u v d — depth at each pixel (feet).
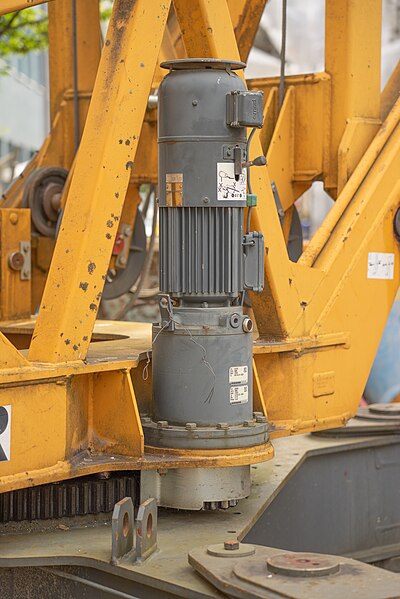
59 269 13.47
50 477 13.17
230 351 14.20
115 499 14.80
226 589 11.44
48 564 13.07
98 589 12.89
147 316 32.04
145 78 13.84
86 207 13.44
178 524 14.53
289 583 11.23
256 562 11.98
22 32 45.09
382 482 20.31
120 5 13.88
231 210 14.19
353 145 18.92
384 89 20.24
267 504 15.81
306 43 42.75
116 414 14.12
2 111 92.89
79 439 13.94
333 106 19.26
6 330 19.17
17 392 12.80
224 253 14.16
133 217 22.02
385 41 42.52
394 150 18.53
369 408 21.42
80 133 22.82
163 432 14.15
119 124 13.56
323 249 17.46
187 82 14.03
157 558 12.99
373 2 19.22
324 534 19.33
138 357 14.35
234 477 14.47
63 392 13.35
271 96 20.10
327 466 19.44
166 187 14.20
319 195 45.50
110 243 13.66
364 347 17.92
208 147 14.03
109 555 13.09
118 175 13.64
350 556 19.69
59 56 22.99
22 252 20.29
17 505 14.24
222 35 14.76
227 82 14.10
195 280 14.16
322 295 17.07
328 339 17.10
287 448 19.15
